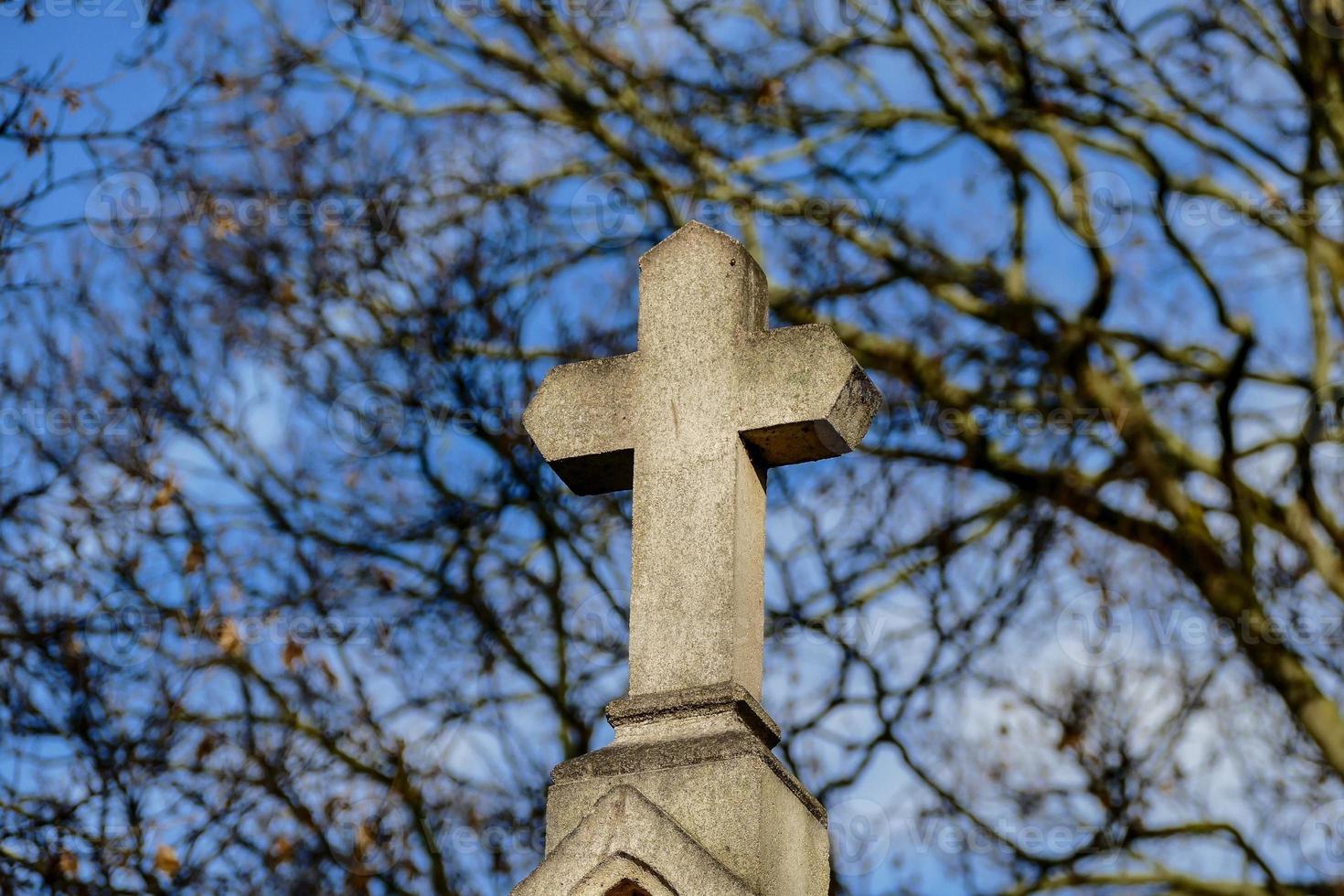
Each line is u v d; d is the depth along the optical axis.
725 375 4.78
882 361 12.74
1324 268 13.09
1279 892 11.38
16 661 10.20
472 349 12.03
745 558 4.65
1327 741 11.61
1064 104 12.79
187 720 10.47
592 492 5.04
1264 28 12.84
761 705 4.52
